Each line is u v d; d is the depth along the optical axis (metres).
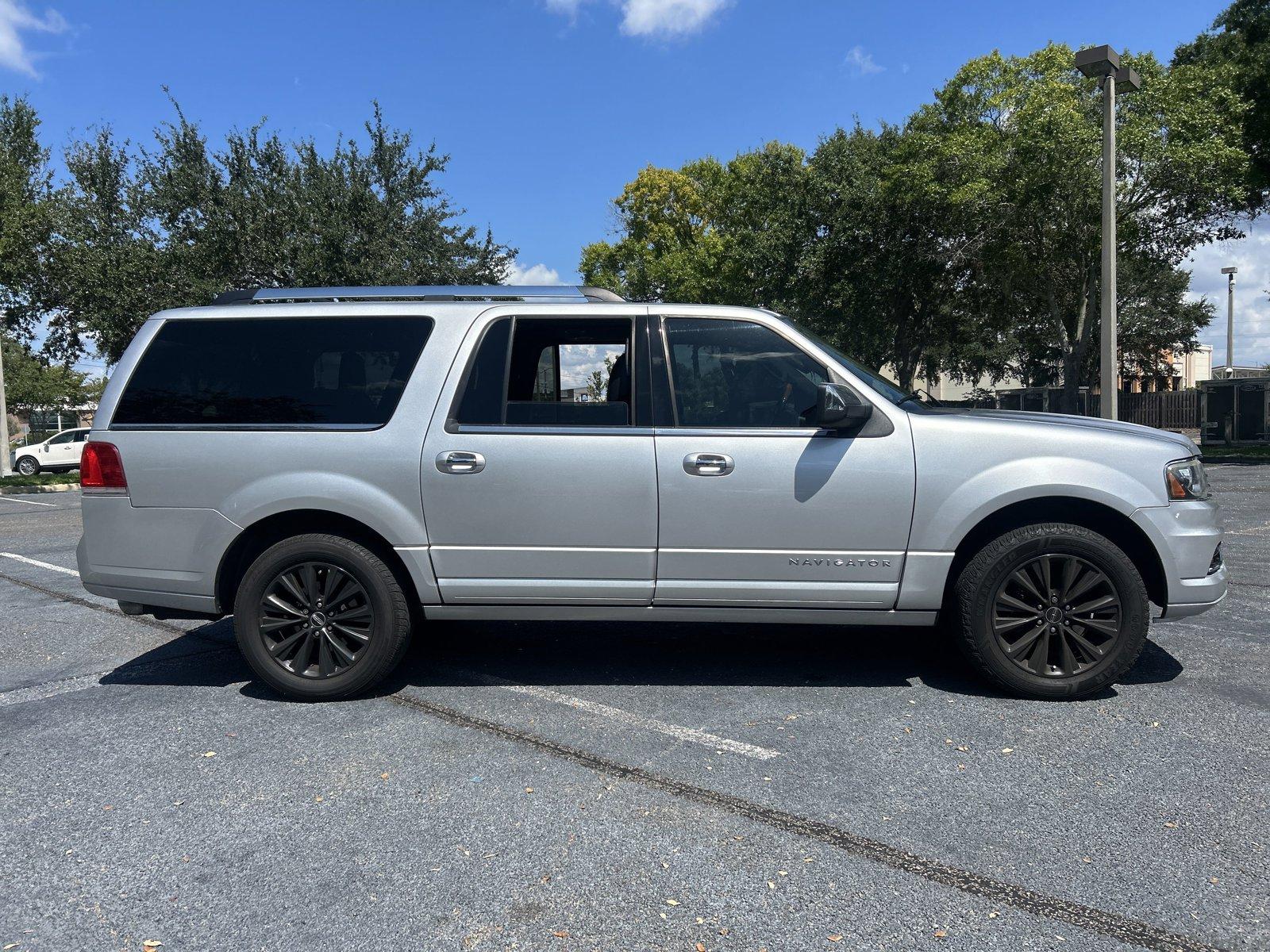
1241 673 4.65
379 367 4.40
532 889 2.65
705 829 3.01
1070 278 26.03
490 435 4.28
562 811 3.16
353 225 23.02
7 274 21.86
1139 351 45.81
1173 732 3.81
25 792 3.40
